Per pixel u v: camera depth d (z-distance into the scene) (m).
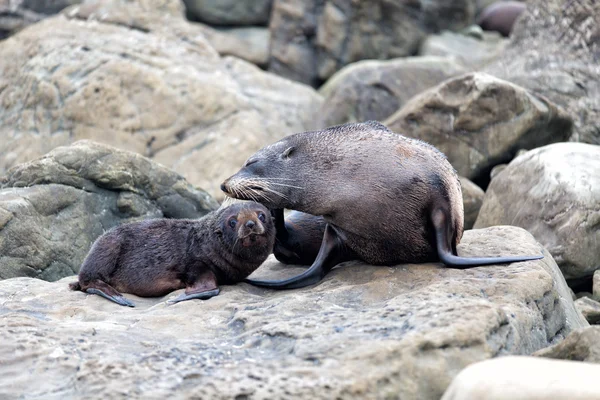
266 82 53.78
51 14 68.06
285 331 20.88
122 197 34.03
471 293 22.45
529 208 33.47
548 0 48.75
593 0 46.81
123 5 55.91
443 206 24.92
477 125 41.31
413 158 25.38
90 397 18.55
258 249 26.08
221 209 26.80
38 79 51.59
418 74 53.56
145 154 48.19
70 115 49.66
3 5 67.19
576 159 33.62
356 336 20.11
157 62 51.34
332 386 18.23
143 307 25.48
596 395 15.44
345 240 26.17
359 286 24.09
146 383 18.88
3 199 32.12
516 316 21.25
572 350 19.86
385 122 44.56
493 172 40.59
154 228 27.56
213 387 18.47
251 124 48.38
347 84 52.47
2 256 31.41
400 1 64.69
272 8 68.25
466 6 67.06
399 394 18.62
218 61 54.12
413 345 19.16
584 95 45.47
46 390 19.25
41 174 33.03
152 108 49.00
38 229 32.12
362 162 25.42
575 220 31.73
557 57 47.34
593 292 30.89
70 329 21.95
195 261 26.52
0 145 51.16
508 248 26.73
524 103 40.72
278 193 25.89
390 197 24.92
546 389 15.87
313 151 26.09
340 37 65.19
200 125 48.72
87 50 52.34
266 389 18.30
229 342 21.30
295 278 26.28
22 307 24.95
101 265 26.89
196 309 24.06
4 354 20.53
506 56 51.03
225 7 67.88
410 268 25.30
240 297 25.06
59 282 28.75
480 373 16.83
